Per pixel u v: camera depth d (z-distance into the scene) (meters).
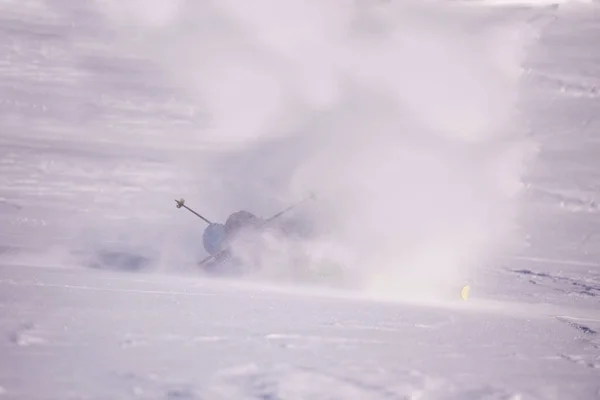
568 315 34.56
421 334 23.12
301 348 18.84
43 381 13.90
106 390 13.59
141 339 18.31
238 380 14.90
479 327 25.94
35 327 18.78
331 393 14.45
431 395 15.02
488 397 15.14
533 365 19.09
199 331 20.09
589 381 17.47
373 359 18.12
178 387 14.05
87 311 22.11
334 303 29.94
